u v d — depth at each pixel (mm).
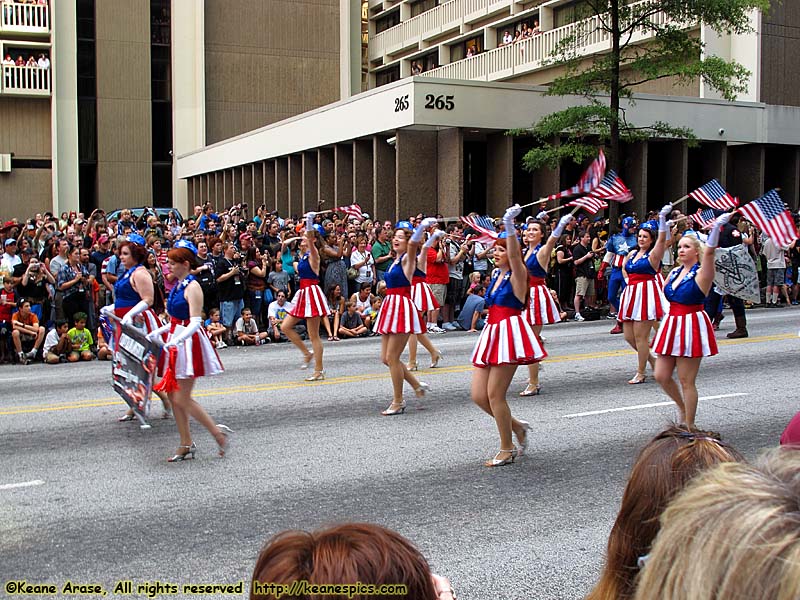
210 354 7586
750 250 19812
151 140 40000
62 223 21281
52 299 14125
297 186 32500
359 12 44031
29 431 8719
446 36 40781
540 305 10820
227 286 15258
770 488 1403
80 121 39000
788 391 10336
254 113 41344
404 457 7617
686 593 1356
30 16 37750
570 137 23609
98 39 38938
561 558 5324
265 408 9633
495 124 24734
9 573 5180
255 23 41188
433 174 25516
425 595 1761
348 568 1721
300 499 6484
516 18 35500
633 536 2576
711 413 9227
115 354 9023
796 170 29172
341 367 12422
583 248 17875
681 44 21609
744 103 27469
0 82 37312
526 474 7090
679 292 8156
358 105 27047
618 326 15609
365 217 21031
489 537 5684
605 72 21609
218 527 5898
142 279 8836
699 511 1412
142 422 8523
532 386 10273
